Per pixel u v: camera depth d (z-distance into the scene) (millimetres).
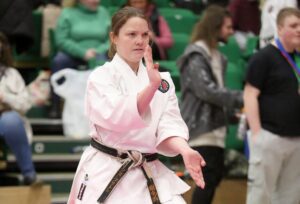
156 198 8812
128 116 8383
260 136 13734
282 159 13797
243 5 23047
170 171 9227
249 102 13773
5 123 16531
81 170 9148
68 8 20562
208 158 14797
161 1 24203
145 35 8906
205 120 14805
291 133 13664
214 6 15328
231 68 20953
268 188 13922
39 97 20516
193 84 14828
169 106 9102
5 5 20203
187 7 24719
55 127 19875
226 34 15297
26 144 16797
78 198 9031
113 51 9312
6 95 16859
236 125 19562
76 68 20125
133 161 8898
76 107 19203
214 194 16531
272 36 17891
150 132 8906
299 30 13508
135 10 8938
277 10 17828
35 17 22000
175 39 21531
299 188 13922
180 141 8719
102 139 9000
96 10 20750
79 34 20234
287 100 13641
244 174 18344
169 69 19219
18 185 17469
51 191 18234
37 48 22078
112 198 8805
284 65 13672
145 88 8320
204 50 15016
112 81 8867
